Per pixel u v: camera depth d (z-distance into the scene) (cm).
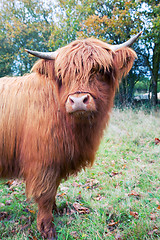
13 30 1852
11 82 286
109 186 372
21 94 264
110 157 514
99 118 233
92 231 249
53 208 312
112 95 250
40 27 1919
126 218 281
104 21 1192
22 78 290
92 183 397
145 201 314
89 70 205
